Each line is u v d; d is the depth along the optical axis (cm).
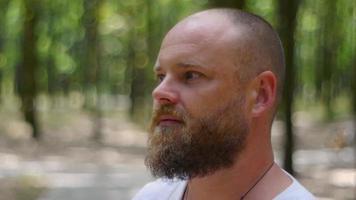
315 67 3431
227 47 196
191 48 195
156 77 206
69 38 3709
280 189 203
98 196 1434
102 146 2472
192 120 194
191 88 195
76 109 3856
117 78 4175
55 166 1922
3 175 1683
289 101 1358
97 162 2052
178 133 194
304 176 1681
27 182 1568
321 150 2367
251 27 200
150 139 199
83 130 2928
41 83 3391
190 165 196
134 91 3350
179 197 220
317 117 3925
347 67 3316
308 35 3291
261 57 200
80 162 2036
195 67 194
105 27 3397
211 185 205
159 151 196
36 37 2550
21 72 2661
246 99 198
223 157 197
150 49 3069
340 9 2422
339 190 1477
